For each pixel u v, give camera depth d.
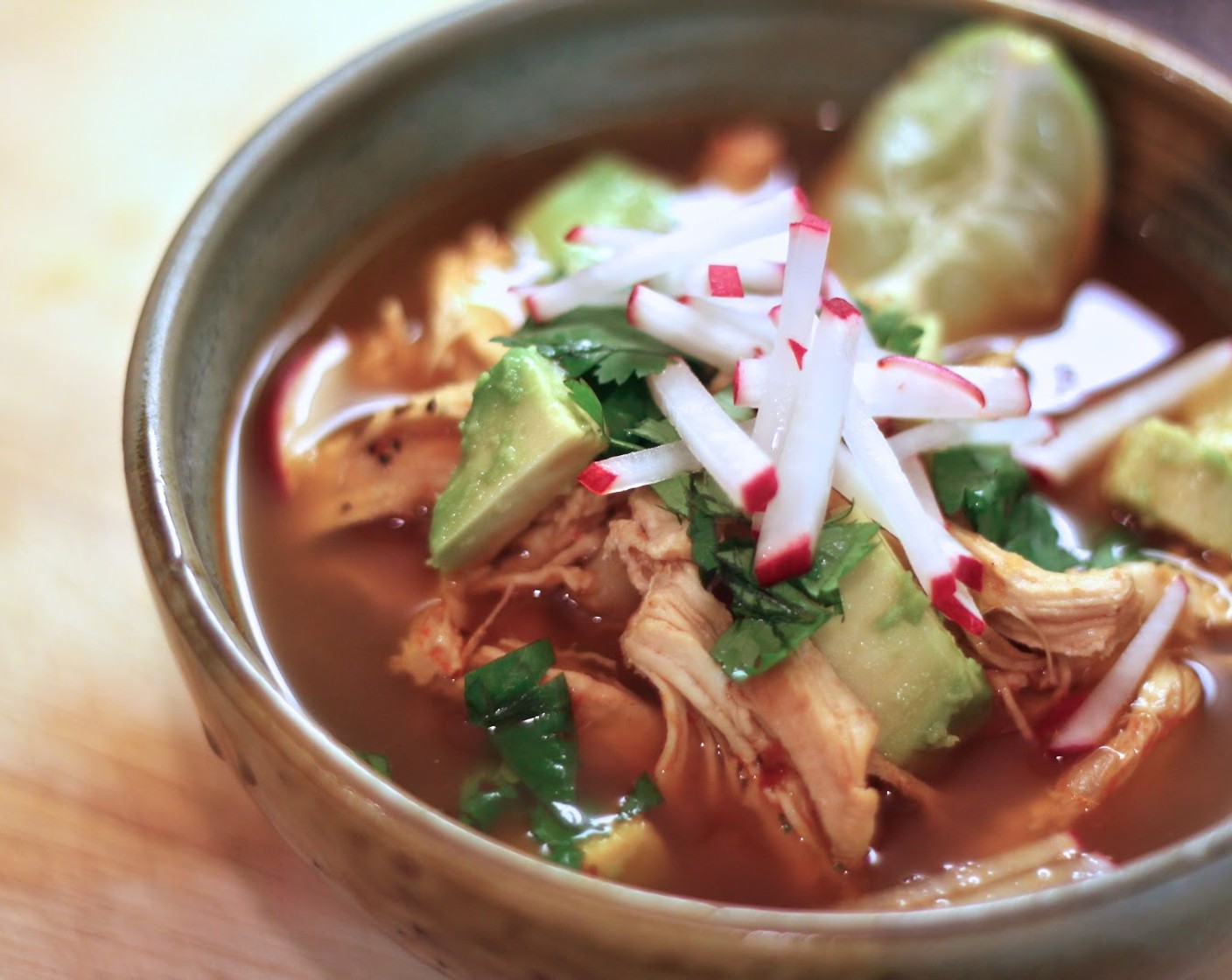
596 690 0.22
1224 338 0.26
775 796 0.22
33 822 0.22
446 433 0.24
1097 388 0.26
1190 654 0.23
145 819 0.23
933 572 0.21
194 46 0.31
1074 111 0.27
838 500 0.22
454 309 0.26
